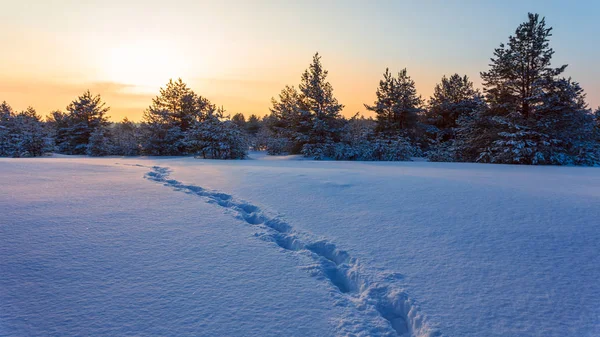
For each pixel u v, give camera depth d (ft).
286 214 15.90
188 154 107.65
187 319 6.89
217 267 9.62
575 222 13.75
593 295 8.01
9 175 28.55
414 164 55.11
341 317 7.22
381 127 109.19
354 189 22.54
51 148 104.17
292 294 8.16
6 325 6.43
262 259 10.34
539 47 71.10
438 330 6.69
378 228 13.51
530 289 8.34
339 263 10.85
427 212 15.89
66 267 9.23
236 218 15.24
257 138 157.58
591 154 65.82
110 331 6.40
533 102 70.74
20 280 8.33
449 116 122.52
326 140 95.66
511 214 15.16
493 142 72.59
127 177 29.53
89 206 16.78
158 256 10.32
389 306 8.02
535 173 35.68
